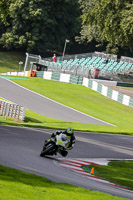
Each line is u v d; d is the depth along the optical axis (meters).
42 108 122.19
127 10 142.88
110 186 39.69
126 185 42.62
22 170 34.84
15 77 185.38
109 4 146.88
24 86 161.12
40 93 151.38
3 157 40.06
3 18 97.06
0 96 127.44
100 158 57.34
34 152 49.00
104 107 144.25
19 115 91.69
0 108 93.19
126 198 33.62
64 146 44.69
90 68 195.88
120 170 51.03
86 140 73.44
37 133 70.56
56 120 103.19
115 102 157.75
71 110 128.50
